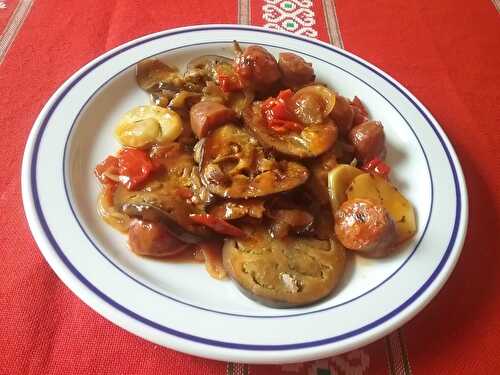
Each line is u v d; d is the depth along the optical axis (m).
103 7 0.40
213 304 0.23
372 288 0.23
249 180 0.26
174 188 0.26
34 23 0.38
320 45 0.37
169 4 0.42
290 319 0.21
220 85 0.31
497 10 0.49
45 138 0.27
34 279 0.23
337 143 0.29
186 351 0.20
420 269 0.24
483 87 0.40
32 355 0.21
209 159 0.27
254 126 0.28
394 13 0.46
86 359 0.21
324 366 0.22
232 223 0.25
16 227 0.25
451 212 0.27
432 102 0.38
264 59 0.30
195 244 0.25
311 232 0.26
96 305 0.20
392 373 0.22
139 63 0.33
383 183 0.28
